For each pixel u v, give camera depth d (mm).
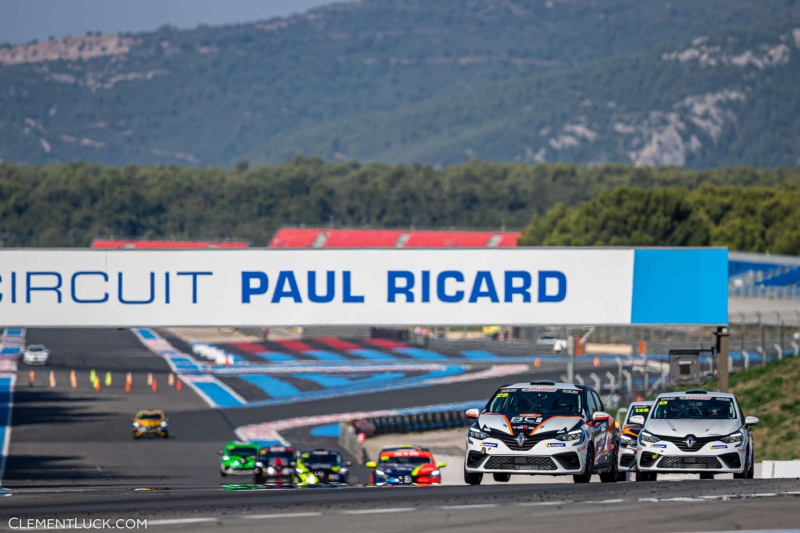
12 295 120562
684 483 71688
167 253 121625
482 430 76875
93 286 121188
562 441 75062
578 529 49844
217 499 64312
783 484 70000
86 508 59750
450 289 121438
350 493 68625
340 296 121500
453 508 56719
